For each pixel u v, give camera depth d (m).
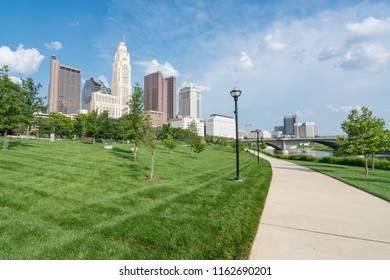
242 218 5.59
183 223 5.16
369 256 3.84
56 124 61.22
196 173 13.64
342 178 12.87
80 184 8.41
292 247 4.11
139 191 7.99
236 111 12.11
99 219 5.22
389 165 22.05
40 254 3.71
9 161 11.97
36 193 6.90
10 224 4.66
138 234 4.50
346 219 5.62
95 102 159.75
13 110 17.45
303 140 80.44
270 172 15.79
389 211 6.32
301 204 7.06
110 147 28.95
